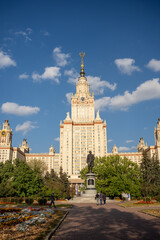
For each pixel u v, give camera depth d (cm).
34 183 5953
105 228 1747
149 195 7169
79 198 5900
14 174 6316
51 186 7275
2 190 5903
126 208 3391
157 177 8838
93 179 6138
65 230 1677
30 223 1766
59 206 3712
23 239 1330
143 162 9394
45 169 12206
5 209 2598
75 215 2533
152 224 1905
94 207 3597
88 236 1478
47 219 2086
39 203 4212
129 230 1666
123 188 6562
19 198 4869
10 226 1731
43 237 1377
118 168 7144
